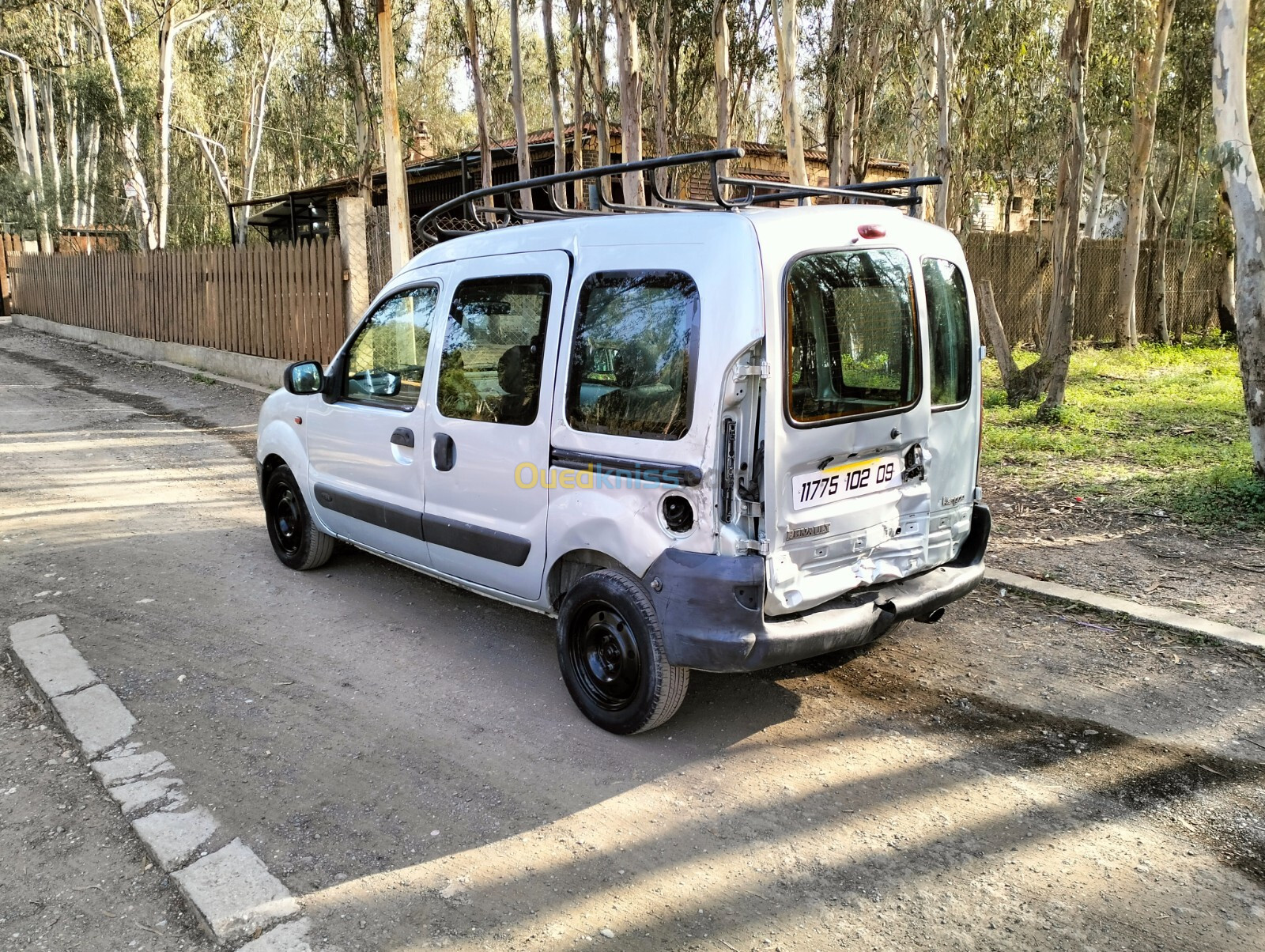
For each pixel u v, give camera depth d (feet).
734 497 10.74
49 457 31.27
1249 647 14.85
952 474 13.76
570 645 12.91
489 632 16.42
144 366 54.08
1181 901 9.18
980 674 14.57
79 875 9.73
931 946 8.57
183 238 100.68
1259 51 38.68
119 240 91.35
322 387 17.58
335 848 10.12
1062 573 18.56
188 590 18.54
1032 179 82.28
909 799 11.07
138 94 81.51
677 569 11.00
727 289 10.57
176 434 35.42
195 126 96.12
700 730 12.83
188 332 53.72
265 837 10.29
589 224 12.58
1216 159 22.20
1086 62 33.78
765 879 9.58
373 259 39.88
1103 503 23.52
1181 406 37.55
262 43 94.38
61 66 94.17
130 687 14.12
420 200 70.69
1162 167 76.33
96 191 103.30
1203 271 68.23
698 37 47.70
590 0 43.19
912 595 12.77
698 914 9.05
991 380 47.62
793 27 32.30
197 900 9.18
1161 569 18.67
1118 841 10.23
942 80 42.27
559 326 12.57
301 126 98.43
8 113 116.37
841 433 11.45
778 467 10.75
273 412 19.42
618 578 12.00
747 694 13.93
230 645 15.76
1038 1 44.80
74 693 13.83
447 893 9.37
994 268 59.88
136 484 27.71
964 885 9.46
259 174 118.32
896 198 13.80
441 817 10.73
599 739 12.57
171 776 11.56
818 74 46.09
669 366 11.14
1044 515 22.85
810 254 11.02
